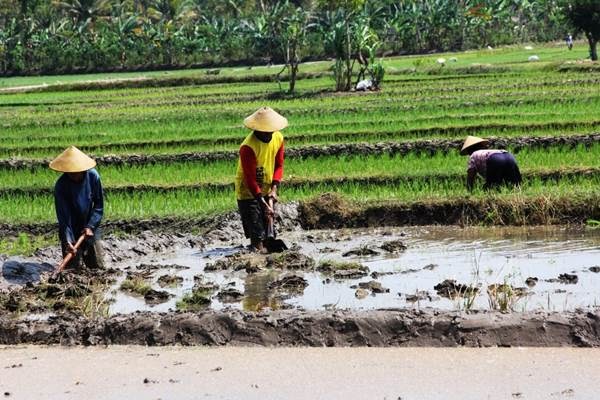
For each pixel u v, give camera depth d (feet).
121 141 128.67
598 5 265.75
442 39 392.47
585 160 93.30
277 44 372.79
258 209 70.13
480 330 44.55
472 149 83.35
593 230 74.23
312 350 44.39
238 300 56.03
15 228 79.97
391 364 41.45
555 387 37.65
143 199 89.15
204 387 39.58
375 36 199.41
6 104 217.15
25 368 43.50
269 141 69.72
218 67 395.14
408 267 63.41
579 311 45.65
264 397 37.99
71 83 278.05
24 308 55.16
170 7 455.22
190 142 124.36
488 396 36.96
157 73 376.48
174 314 48.73
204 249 74.13
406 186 88.74
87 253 65.62
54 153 124.77
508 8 424.05
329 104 165.07
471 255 66.49
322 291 57.36
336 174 93.76
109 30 418.51
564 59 275.80
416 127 121.39
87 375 42.01
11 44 410.72
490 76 217.97
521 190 80.84
